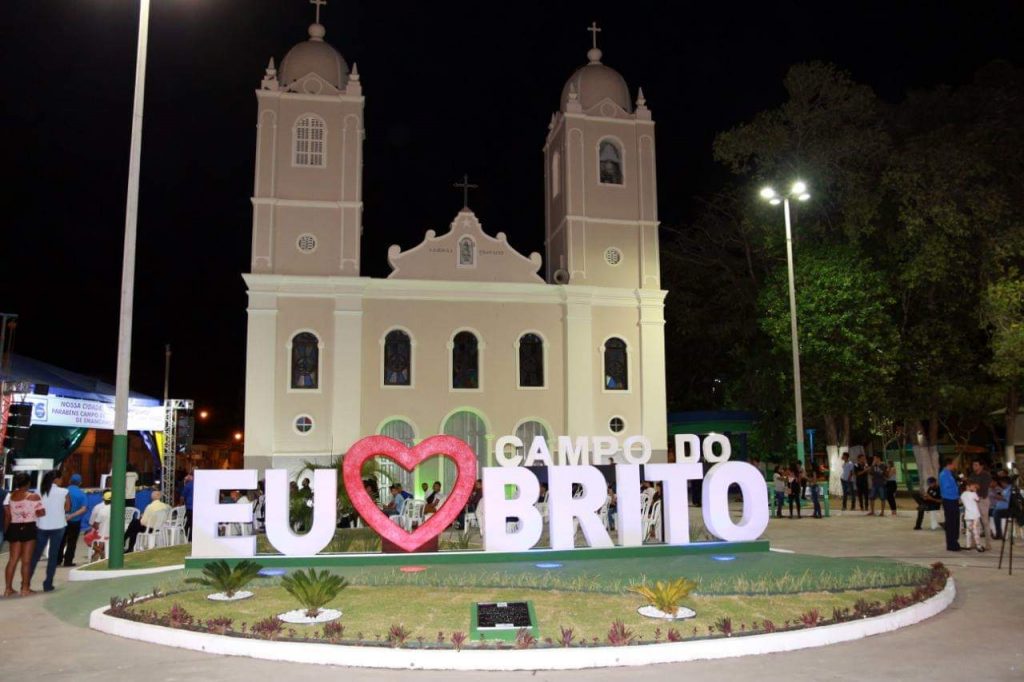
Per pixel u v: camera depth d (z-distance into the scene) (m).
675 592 10.17
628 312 33.31
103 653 9.27
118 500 15.77
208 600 11.52
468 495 15.80
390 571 14.37
